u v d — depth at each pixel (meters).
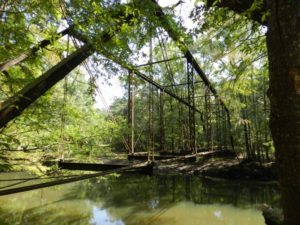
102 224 8.54
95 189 13.75
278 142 1.61
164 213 9.77
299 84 1.53
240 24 4.27
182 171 16.19
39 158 4.52
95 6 2.83
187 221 8.90
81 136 4.63
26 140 4.25
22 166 4.41
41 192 12.80
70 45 4.03
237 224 8.62
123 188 13.93
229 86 5.86
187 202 11.17
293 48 1.56
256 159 18.66
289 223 1.53
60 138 4.41
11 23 3.29
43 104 3.79
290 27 1.58
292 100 1.54
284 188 1.57
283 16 1.61
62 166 5.14
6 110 2.23
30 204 10.82
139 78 5.63
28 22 3.42
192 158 8.57
